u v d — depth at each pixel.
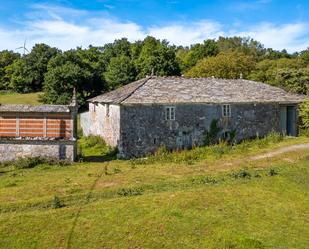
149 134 31.31
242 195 19.33
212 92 34.97
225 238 14.94
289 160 26.48
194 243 14.73
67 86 62.88
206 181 21.91
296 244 14.83
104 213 16.92
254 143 32.50
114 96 34.19
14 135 28.12
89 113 42.84
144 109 31.16
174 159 27.89
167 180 22.17
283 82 59.06
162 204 17.89
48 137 28.17
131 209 17.33
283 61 77.75
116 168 25.67
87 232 15.38
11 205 17.88
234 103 34.09
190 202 18.19
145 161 27.81
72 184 21.36
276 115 36.62
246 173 22.88
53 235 15.20
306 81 57.66
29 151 27.53
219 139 33.78
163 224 15.92
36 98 72.62
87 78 64.00
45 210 17.47
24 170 25.44
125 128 30.61
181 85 35.25
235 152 29.58
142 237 15.06
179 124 32.28
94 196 19.36
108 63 84.38
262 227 16.09
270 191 20.09
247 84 38.94
